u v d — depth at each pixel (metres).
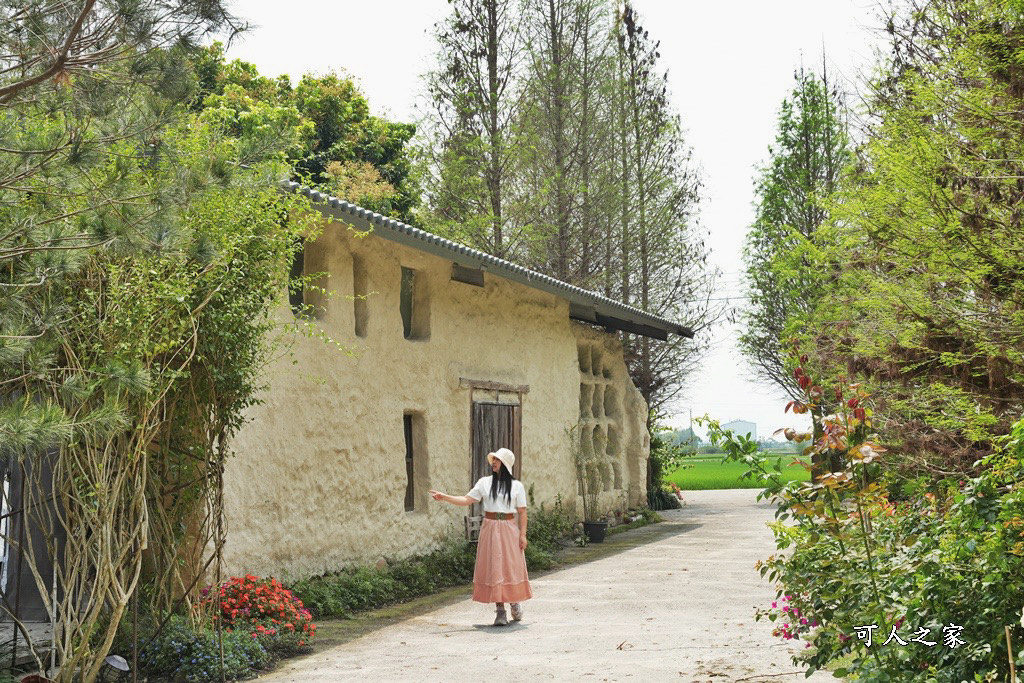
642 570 12.06
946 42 8.19
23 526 6.49
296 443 9.52
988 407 8.08
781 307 25.30
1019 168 7.74
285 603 7.95
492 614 9.30
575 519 16.09
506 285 14.23
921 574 4.77
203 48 5.86
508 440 14.00
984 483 4.68
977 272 7.60
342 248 10.43
